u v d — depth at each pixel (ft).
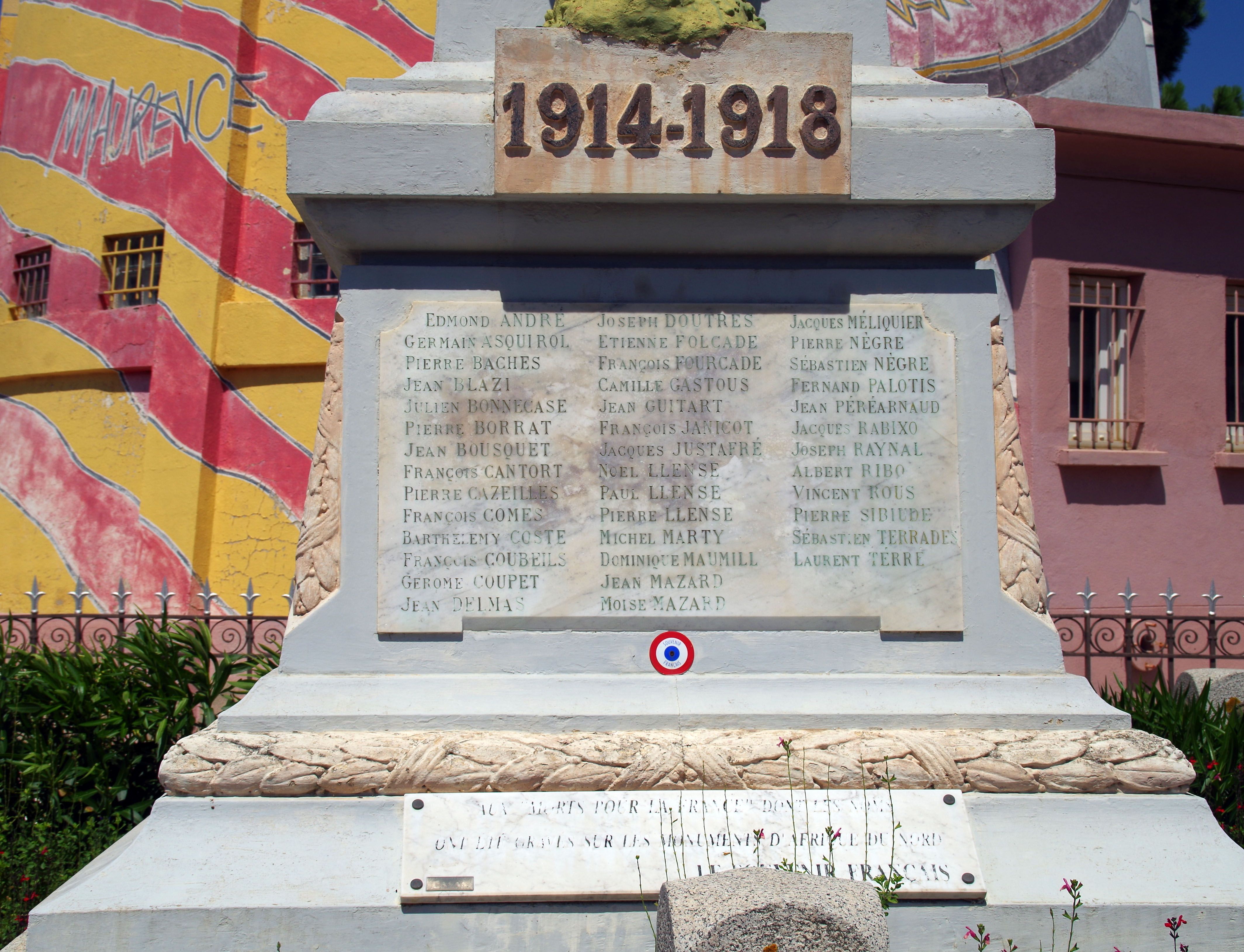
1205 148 27.22
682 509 13.12
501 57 12.86
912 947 11.10
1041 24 29.37
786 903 8.11
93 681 17.52
